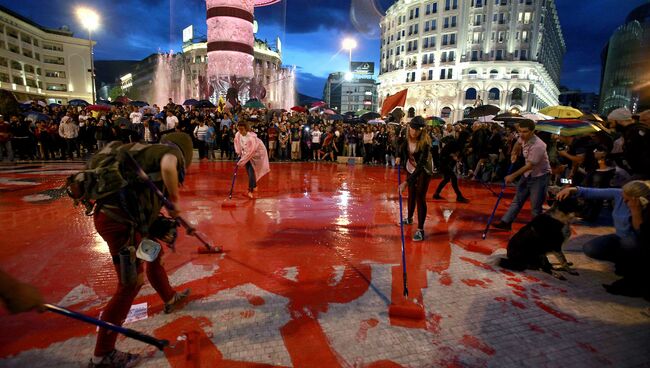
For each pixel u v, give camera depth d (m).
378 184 9.64
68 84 79.69
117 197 2.11
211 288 3.18
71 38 78.69
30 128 12.98
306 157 16.53
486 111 14.48
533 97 64.44
